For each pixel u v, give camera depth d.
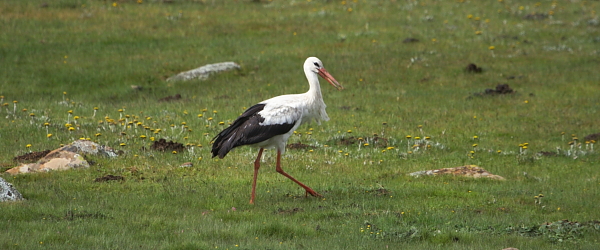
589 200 12.40
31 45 27.22
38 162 13.56
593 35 30.06
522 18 32.66
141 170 13.47
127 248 8.59
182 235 9.34
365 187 12.81
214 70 25.12
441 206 11.52
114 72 25.03
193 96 22.70
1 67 24.78
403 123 19.73
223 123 17.55
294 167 14.60
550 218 10.97
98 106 20.97
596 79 24.47
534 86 23.91
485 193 12.45
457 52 27.55
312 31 30.44
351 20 32.09
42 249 8.34
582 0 36.12
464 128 19.42
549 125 19.89
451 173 14.26
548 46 28.39
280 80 24.52
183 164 14.24
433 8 34.16
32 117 18.25
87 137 16.38
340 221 10.39
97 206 10.75
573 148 17.56
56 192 11.57
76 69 25.08
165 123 18.58
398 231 9.78
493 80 24.56
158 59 26.59
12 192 10.88
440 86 24.00
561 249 9.20
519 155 16.75
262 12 33.62
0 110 19.08
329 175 14.07
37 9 31.70
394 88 23.78
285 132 12.04
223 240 9.20
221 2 35.41
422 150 16.94
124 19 31.38
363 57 26.94
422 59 26.64
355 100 22.36
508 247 9.16
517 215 11.09
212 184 12.76
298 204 11.47
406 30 30.44
